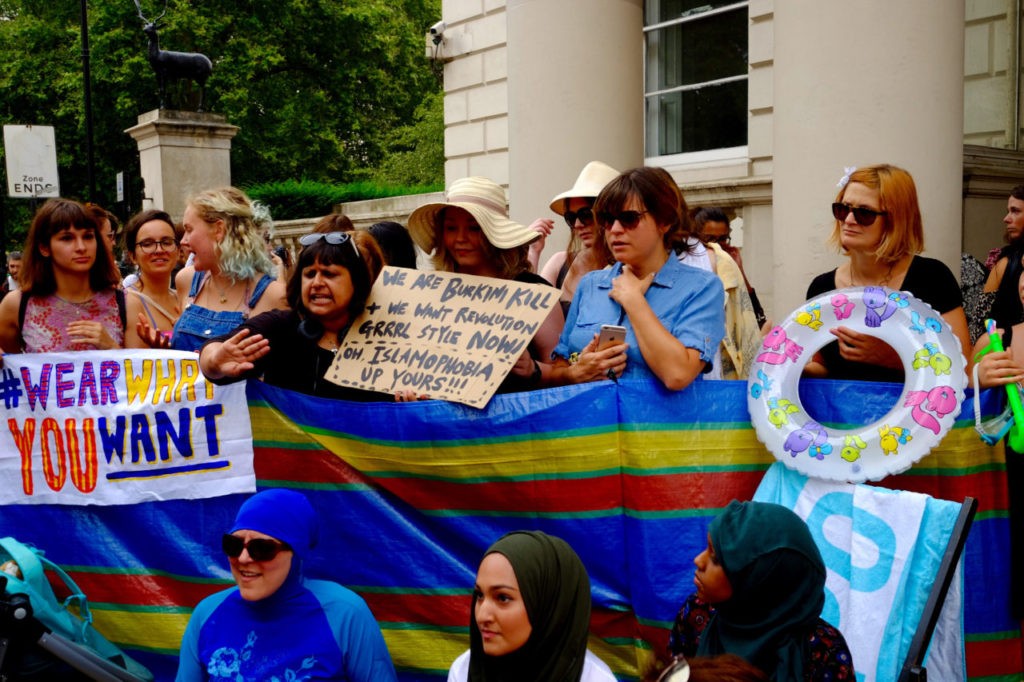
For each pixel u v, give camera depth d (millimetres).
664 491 3045
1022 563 2924
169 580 3604
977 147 7242
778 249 4766
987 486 2945
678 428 3047
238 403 3469
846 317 2934
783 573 2252
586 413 3074
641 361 3127
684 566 3035
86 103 15562
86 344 3943
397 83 34625
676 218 3135
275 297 4086
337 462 3355
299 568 2871
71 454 3662
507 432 3139
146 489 3588
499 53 11992
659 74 9805
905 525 2707
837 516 2832
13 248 28750
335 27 31062
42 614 3232
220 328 4023
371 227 4320
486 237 3547
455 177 12922
